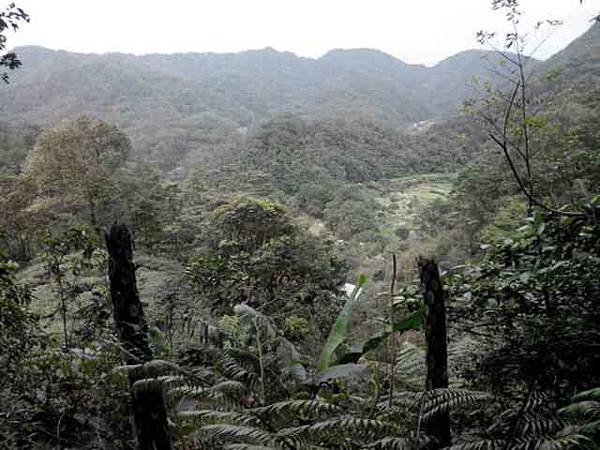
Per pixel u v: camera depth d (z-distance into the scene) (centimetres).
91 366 284
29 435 245
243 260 840
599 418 168
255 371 271
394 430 185
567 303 263
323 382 253
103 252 438
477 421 241
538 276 239
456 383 271
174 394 218
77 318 403
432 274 184
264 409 195
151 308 474
